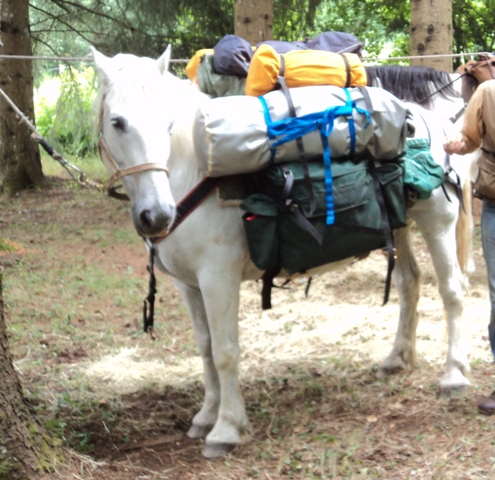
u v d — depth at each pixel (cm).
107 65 346
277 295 657
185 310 638
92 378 495
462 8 1138
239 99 364
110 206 1091
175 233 365
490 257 384
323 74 377
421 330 542
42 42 1276
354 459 356
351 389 448
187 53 1195
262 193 362
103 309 650
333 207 362
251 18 856
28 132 1223
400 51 1358
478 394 407
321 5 1249
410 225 464
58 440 369
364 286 672
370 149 374
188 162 365
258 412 425
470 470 330
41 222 1003
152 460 382
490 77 501
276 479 349
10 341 572
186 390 473
